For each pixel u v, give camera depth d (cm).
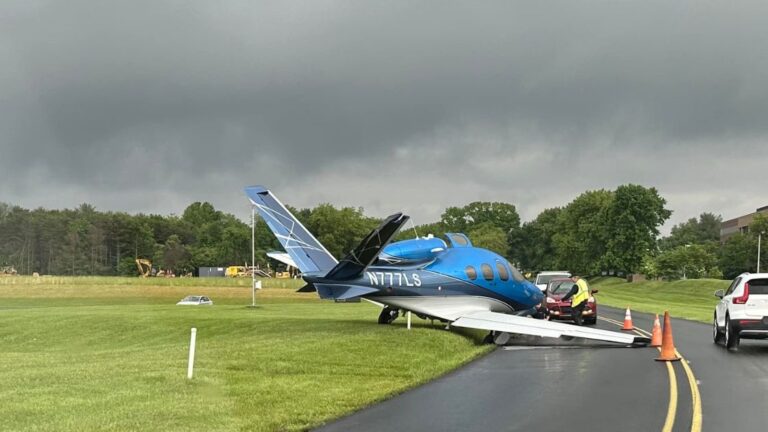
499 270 2452
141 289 8175
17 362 1644
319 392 1252
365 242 2116
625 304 5622
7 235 15762
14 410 1054
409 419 1052
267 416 1050
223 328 2852
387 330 2306
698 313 4116
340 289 2319
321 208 13800
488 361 1762
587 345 2183
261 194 2508
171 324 3009
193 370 1449
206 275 14075
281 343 1909
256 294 7638
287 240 2483
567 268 13850
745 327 1912
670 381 1407
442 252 2416
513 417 1060
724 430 963
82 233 16112
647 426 991
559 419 1042
